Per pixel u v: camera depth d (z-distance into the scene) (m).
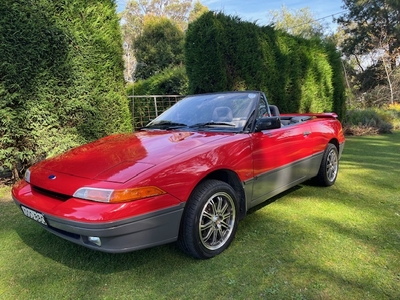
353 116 12.25
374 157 6.37
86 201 1.98
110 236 1.90
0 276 2.24
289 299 1.88
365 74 26.38
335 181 4.48
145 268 2.29
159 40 23.94
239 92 3.43
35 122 4.65
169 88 13.00
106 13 5.18
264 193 2.97
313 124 3.82
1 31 4.20
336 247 2.50
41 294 2.02
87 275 2.22
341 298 1.88
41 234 2.93
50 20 4.55
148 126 3.46
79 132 5.07
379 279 2.06
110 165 2.21
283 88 8.48
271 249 2.50
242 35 7.42
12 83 4.36
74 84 4.89
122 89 5.55
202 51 6.97
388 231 2.77
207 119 3.14
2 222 3.27
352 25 28.91
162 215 2.06
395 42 24.00
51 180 2.21
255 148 2.77
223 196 2.48
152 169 2.07
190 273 2.20
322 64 10.09
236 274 2.17
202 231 2.33
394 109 16.75
